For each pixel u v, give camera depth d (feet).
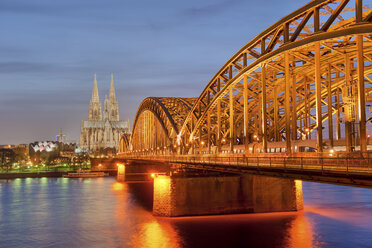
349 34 130.93
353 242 166.09
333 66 194.80
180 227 196.13
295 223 198.29
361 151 121.49
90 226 216.33
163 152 409.28
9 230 211.00
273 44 177.27
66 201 328.90
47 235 197.88
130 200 327.88
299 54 174.60
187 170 273.95
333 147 162.40
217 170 191.42
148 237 182.50
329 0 139.23
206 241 171.94
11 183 558.97
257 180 222.48
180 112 358.64
